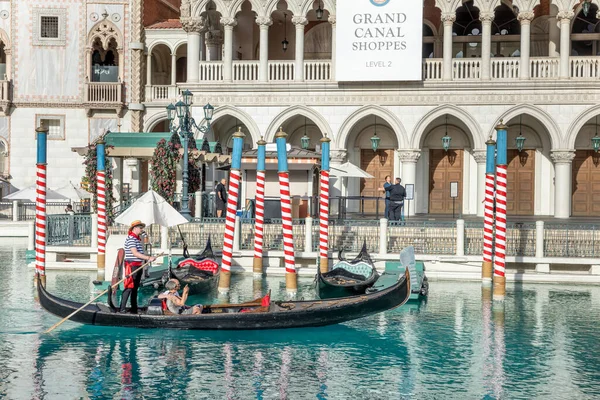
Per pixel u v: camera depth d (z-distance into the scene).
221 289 26.47
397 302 21.53
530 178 46.78
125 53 51.03
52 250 32.31
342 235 31.75
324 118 44.19
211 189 48.41
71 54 51.06
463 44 47.12
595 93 42.25
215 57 49.00
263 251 31.31
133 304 21.44
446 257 30.55
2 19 51.03
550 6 45.28
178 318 20.66
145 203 27.16
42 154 26.78
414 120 43.59
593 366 18.45
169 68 54.62
